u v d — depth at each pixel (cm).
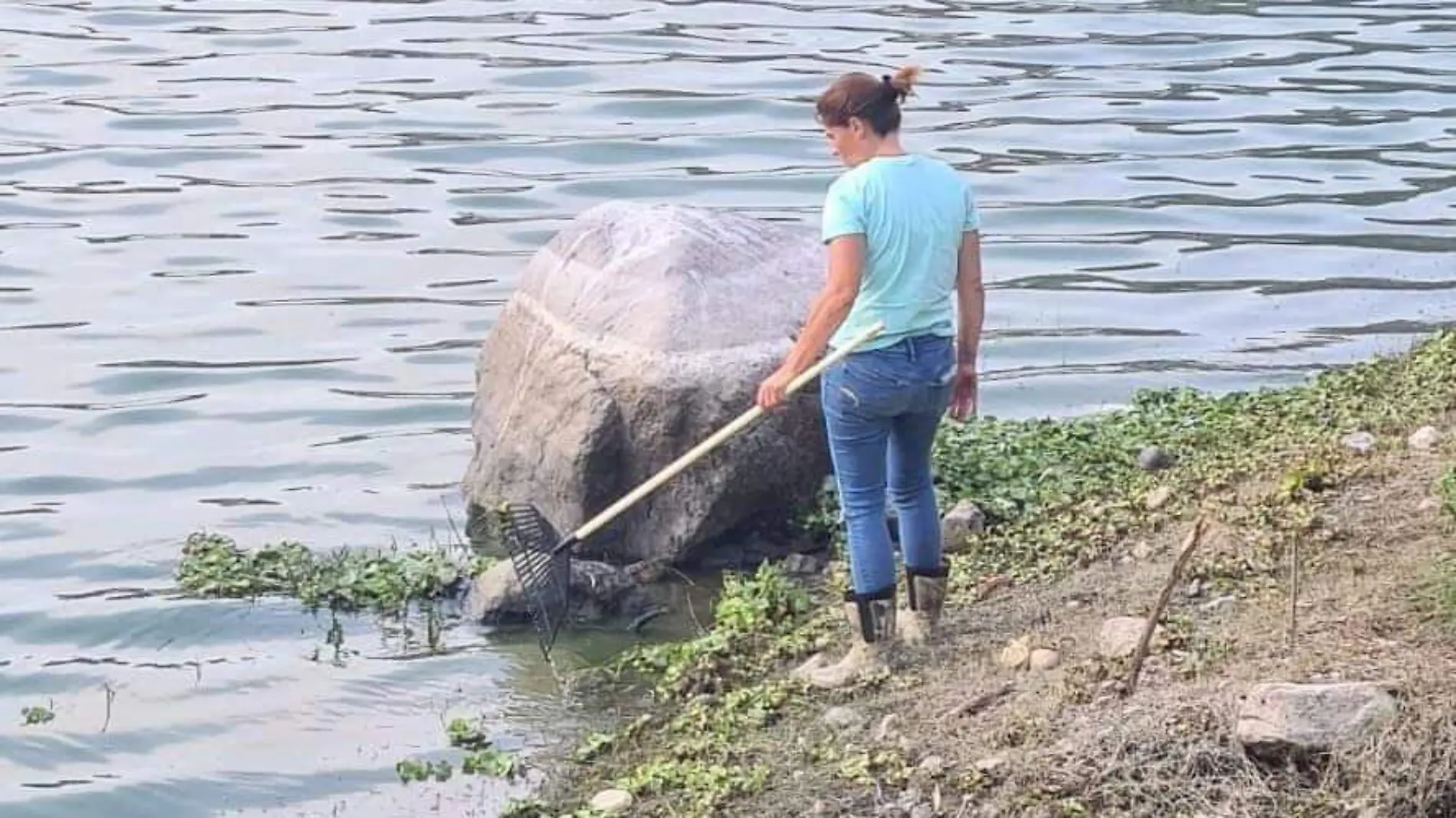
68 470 1792
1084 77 3216
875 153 1175
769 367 1516
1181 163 2756
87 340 2125
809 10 3678
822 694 1228
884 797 1092
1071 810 1029
